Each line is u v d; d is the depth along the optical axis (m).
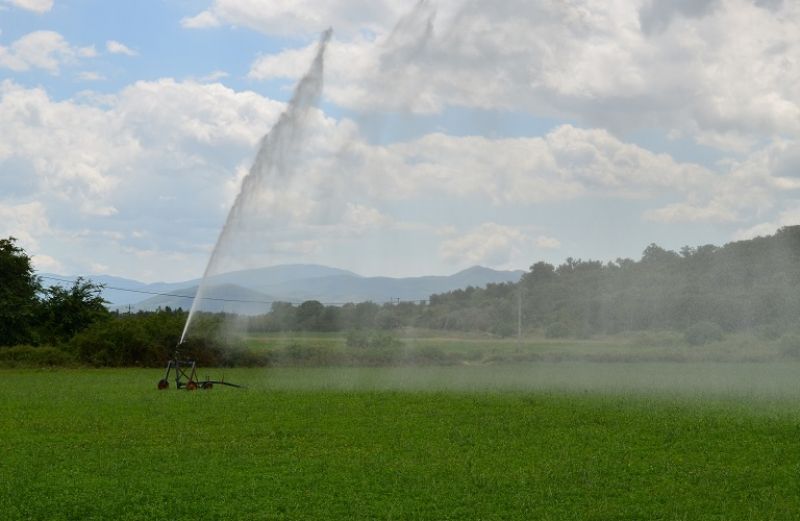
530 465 22.39
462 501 18.81
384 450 24.52
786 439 26.73
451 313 83.75
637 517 17.80
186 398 37.59
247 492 19.44
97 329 69.88
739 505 18.61
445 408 34.03
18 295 76.88
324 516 17.72
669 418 31.12
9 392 41.03
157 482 20.31
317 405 34.69
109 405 34.62
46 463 22.31
